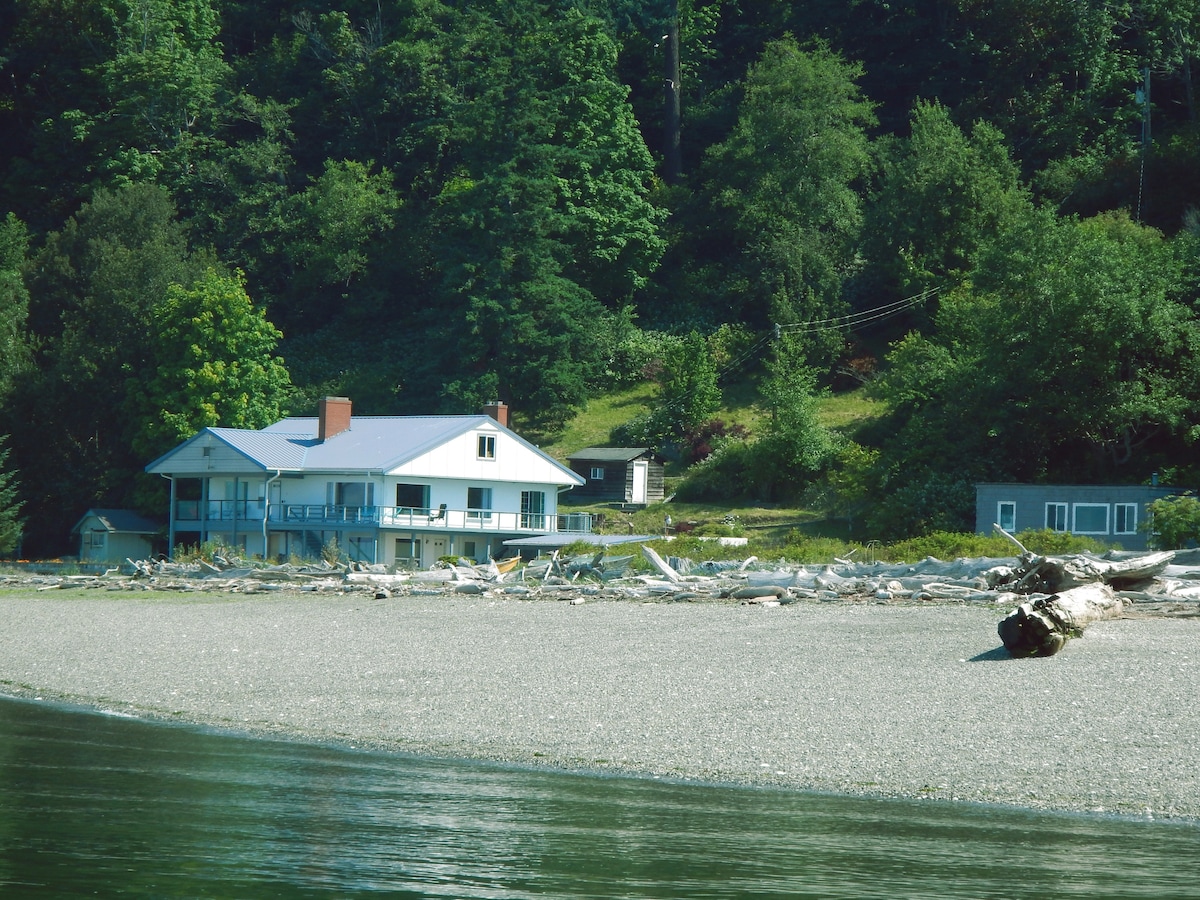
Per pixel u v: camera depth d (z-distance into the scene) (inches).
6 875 2020.2
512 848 2208.4
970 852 2194.9
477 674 4067.4
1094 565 4616.1
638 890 1980.8
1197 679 3373.5
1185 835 2321.6
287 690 3944.4
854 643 4146.2
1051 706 3225.9
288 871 2057.1
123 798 2529.5
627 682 3826.3
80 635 5413.4
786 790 2684.5
